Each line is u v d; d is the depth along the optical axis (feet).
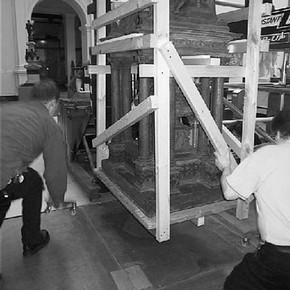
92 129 16.48
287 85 14.44
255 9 8.63
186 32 8.23
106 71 11.66
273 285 5.13
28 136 6.51
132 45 7.84
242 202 10.04
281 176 5.15
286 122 5.47
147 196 8.60
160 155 7.59
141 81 8.54
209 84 9.43
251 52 8.89
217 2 12.41
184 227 10.23
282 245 5.05
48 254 8.66
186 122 11.05
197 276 7.77
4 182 6.55
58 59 65.98
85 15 39.52
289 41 11.72
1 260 8.35
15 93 38.65
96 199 12.30
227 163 8.29
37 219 8.43
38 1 38.29
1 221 7.63
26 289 7.27
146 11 8.34
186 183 9.72
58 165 7.14
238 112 12.00
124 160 11.38
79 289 7.30
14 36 37.63
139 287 7.36
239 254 8.70
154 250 8.90
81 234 9.77
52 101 7.15
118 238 9.53
